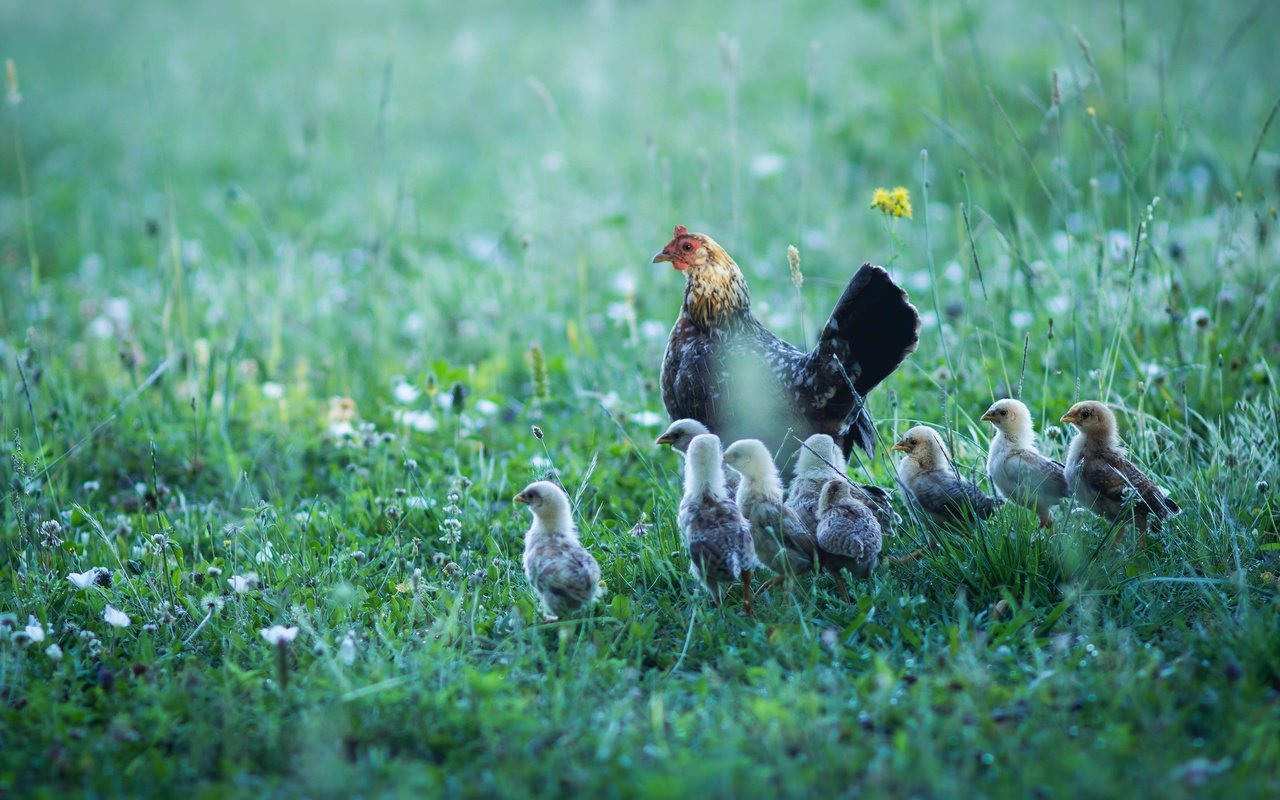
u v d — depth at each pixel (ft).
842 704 28.35
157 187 92.32
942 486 37.68
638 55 116.47
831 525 34.45
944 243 70.49
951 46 90.79
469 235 78.54
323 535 42.09
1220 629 31.09
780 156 84.38
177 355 55.36
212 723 28.76
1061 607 32.04
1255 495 39.70
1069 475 38.11
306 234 73.15
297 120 103.86
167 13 150.82
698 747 26.84
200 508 45.21
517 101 107.86
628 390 53.72
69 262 80.02
